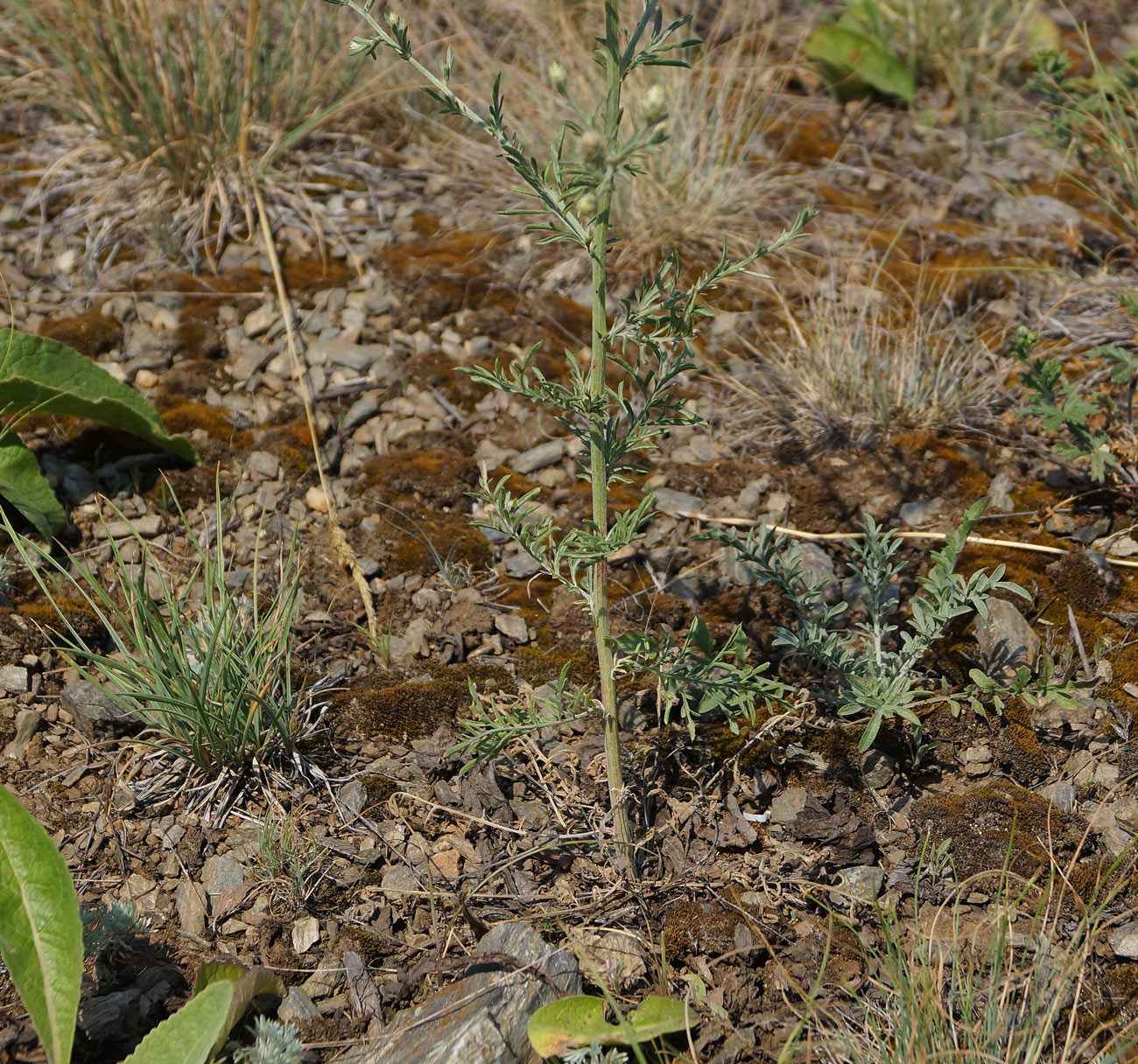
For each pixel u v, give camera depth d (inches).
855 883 89.9
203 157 164.2
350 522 123.4
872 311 147.3
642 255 156.4
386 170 175.6
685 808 94.9
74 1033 71.7
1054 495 123.0
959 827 92.5
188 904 87.0
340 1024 79.5
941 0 199.3
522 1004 77.7
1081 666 105.0
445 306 148.9
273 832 92.0
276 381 138.8
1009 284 152.2
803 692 102.2
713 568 117.4
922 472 126.6
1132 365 117.0
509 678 107.4
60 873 74.7
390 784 96.9
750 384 139.6
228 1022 74.5
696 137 170.9
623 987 82.4
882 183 175.0
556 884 90.0
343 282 152.9
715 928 86.1
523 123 172.1
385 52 183.8
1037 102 192.5
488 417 136.6
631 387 139.0
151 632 98.8
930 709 101.4
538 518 124.0
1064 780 97.0
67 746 99.2
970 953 83.9
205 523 121.9
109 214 161.2
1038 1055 75.9
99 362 139.3
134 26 164.9
